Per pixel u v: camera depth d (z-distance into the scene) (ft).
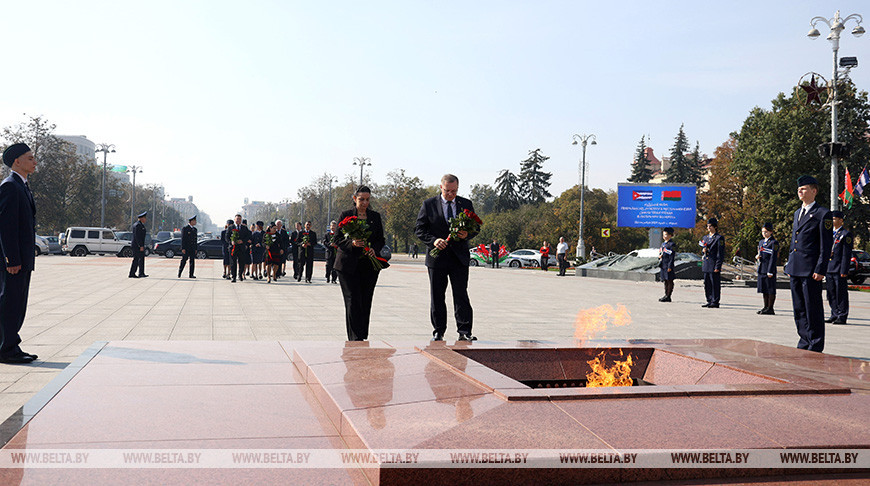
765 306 40.93
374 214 21.21
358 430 8.12
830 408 9.69
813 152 134.41
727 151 188.14
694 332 30.17
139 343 16.55
